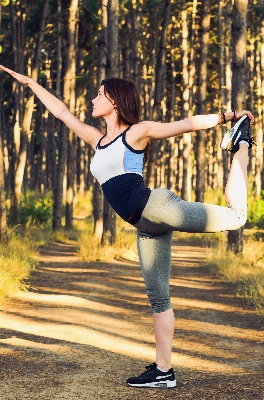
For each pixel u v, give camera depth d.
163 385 4.79
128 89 4.23
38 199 31.20
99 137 4.44
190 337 7.54
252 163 40.09
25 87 34.41
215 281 12.80
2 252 13.77
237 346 7.02
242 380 5.08
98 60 19.66
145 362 6.04
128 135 4.12
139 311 9.42
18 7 28.92
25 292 10.70
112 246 17.69
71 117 4.57
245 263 14.40
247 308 9.71
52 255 17.22
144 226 4.22
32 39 35.41
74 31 24.19
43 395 4.63
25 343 6.77
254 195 31.67
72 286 11.67
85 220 30.45
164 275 4.62
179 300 10.53
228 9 30.05
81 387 4.87
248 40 35.19
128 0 28.45
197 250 19.52
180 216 4.01
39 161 48.38
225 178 27.56
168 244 4.55
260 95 36.25
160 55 27.14
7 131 49.34
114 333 7.64
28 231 21.34
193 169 53.44
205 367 5.83
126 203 4.10
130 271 14.29
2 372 5.39
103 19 19.52
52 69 38.28
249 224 26.06
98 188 20.02
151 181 27.94
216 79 39.44
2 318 8.34
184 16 31.44
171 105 37.69
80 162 46.25
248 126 4.16
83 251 16.94
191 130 4.17
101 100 4.26
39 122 45.62
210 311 9.52
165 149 50.16
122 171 4.10
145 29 38.72
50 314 8.78
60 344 6.77
